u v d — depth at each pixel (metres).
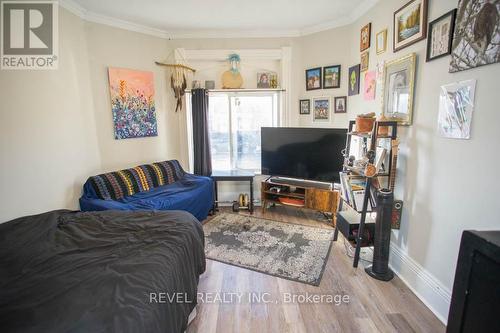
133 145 3.55
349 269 2.35
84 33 3.02
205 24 3.46
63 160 2.66
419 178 2.00
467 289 1.07
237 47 3.80
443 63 1.73
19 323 0.92
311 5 2.90
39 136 2.37
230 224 3.37
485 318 0.99
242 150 4.19
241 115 4.11
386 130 2.32
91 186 2.84
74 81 2.84
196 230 1.86
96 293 1.08
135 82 3.47
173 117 3.98
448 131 1.69
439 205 1.79
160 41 3.71
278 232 3.12
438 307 1.79
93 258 1.36
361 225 2.31
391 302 1.93
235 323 1.75
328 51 3.52
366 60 2.88
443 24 1.70
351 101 3.31
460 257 1.12
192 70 3.89
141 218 1.90
